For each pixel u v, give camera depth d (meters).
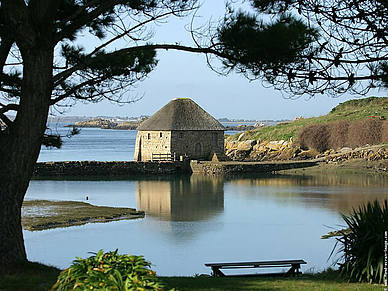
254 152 101.38
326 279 16.31
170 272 24.78
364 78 15.04
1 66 17.38
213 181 68.56
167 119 83.44
